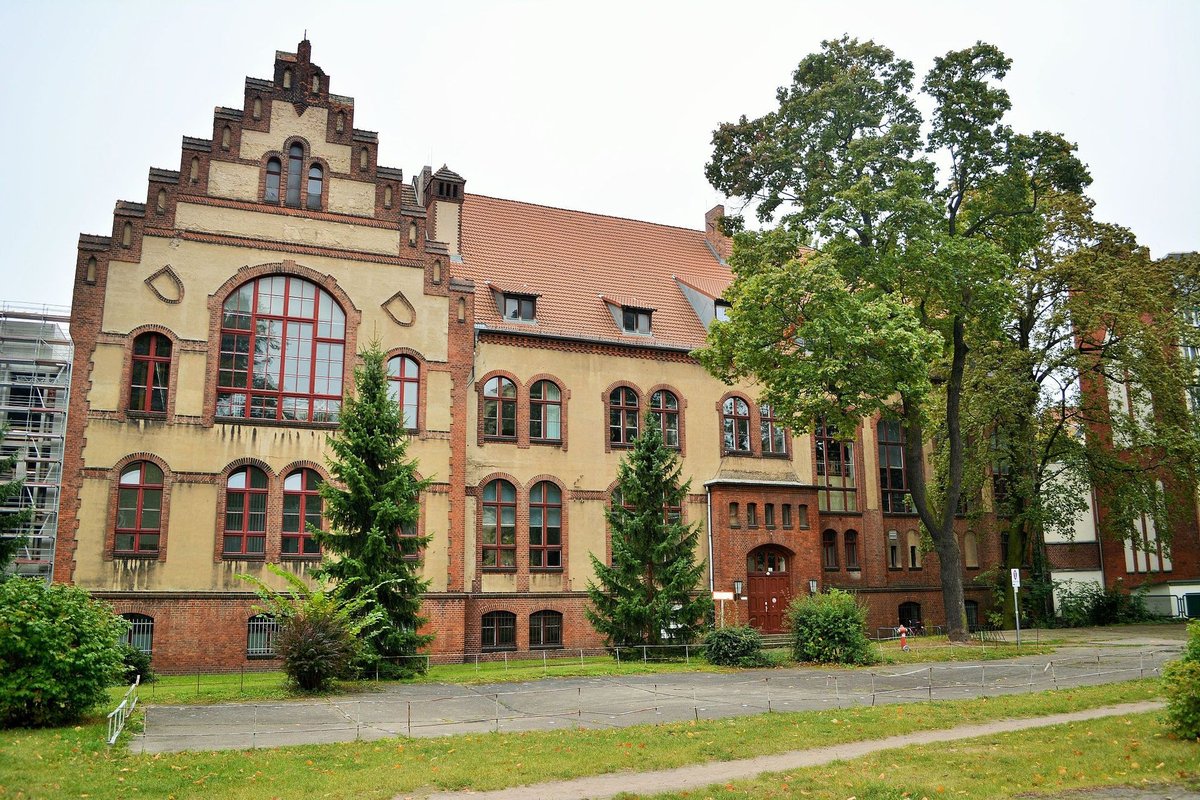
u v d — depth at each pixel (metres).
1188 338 38.16
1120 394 45.09
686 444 37.59
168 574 28.55
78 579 27.62
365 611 25.72
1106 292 36.81
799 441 39.97
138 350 29.53
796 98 33.53
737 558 36.75
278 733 16.92
